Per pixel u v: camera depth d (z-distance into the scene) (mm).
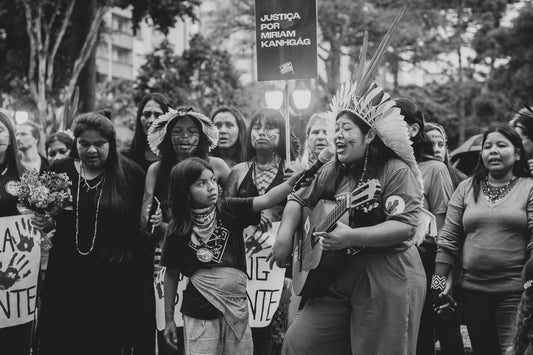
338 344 5301
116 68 55031
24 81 28828
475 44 37875
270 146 7062
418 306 5270
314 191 5453
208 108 31375
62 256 6504
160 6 25094
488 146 6184
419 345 6629
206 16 42906
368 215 5141
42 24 25359
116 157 6555
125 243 6539
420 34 38312
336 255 5113
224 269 5941
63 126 10562
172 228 5953
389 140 5152
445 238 6340
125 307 6562
